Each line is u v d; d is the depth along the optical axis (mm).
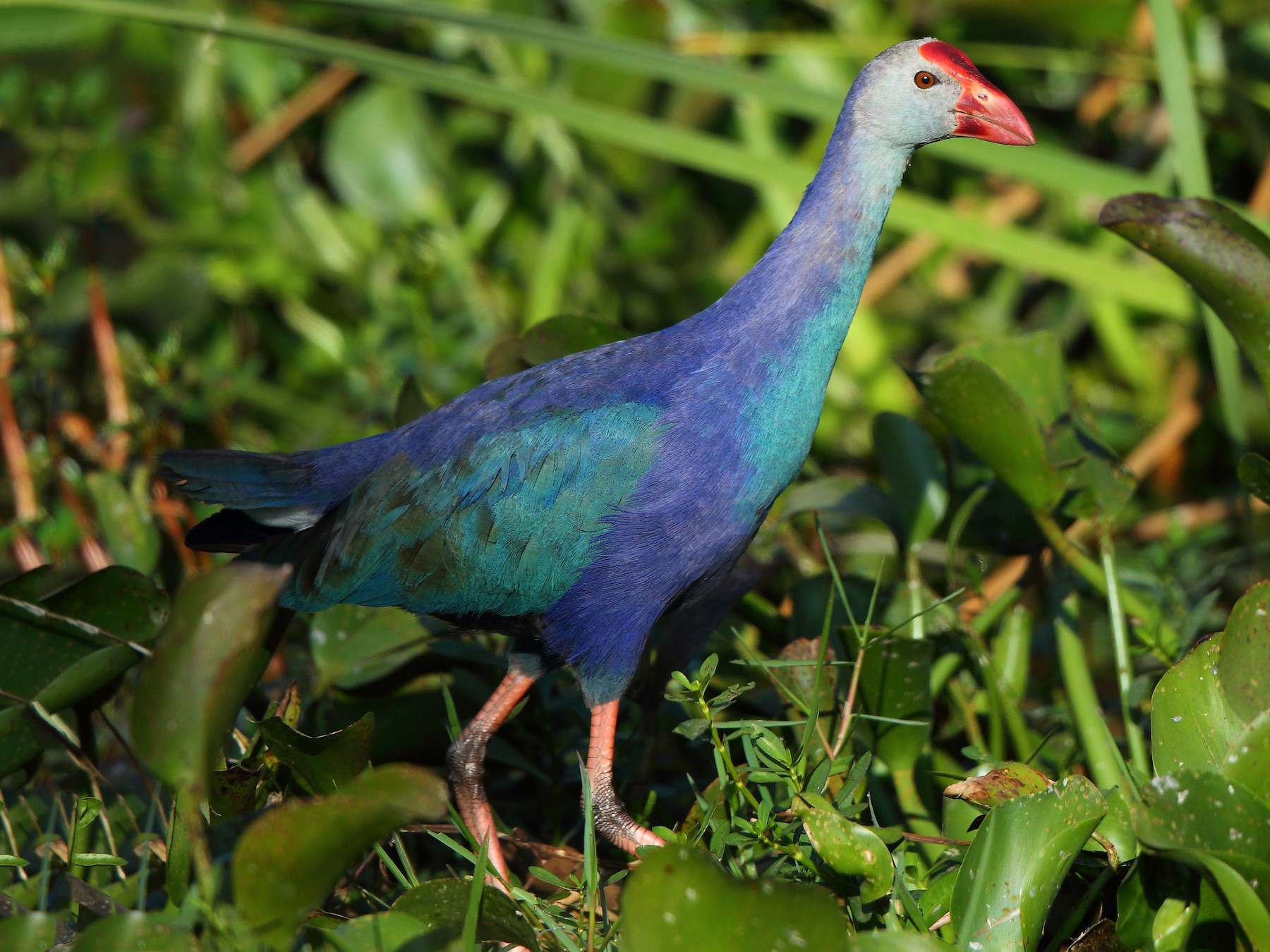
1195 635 7449
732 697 5293
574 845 6520
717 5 11820
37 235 10141
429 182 11469
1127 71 10953
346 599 6062
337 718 6863
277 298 11477
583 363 6004
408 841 6168
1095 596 7305
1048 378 6723
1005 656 6984
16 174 10906
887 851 4738
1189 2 10875
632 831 5781
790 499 7566
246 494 6250
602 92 11430
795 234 5949
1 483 9438
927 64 5945
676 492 5742
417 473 5957
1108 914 5102
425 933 4496
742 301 5902
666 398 5801
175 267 10594
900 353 11859
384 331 10438
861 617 6969
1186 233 5672
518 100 8633
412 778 4137
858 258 5953
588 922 5023
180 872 5012
